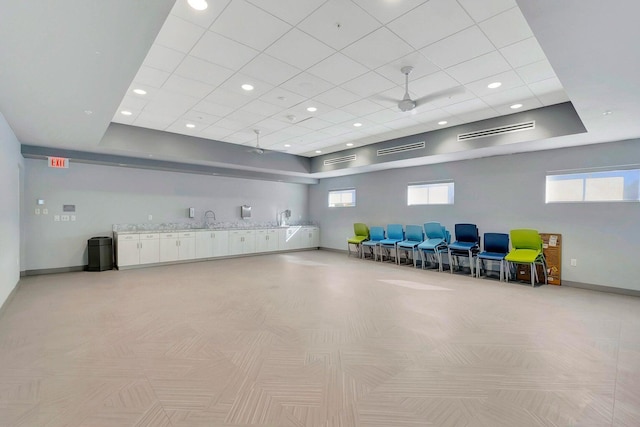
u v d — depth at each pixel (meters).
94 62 2.73
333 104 4.98
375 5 2.64
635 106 3.66
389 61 3.61
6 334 3.32
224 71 3.86
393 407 2.13
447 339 3.28
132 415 2.02
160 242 7.62
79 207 6.87
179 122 6.01
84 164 6.93
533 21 2.16
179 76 3.99
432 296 4.94
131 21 2.17
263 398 2.22
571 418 2.01
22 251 6.17
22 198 6.17
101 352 2.92
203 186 8.88
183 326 3.59
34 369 2.59
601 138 5.07
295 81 4.14
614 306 4.46
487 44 3.24
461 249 6.54
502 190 6.55
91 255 6.79
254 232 9.50
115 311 4.12
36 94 3.40
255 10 2.71
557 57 2.62
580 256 5.59
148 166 7.30
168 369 2.61
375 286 5.60
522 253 5.79
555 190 5.97
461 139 6.09
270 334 3.38
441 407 2.13
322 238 10.98
